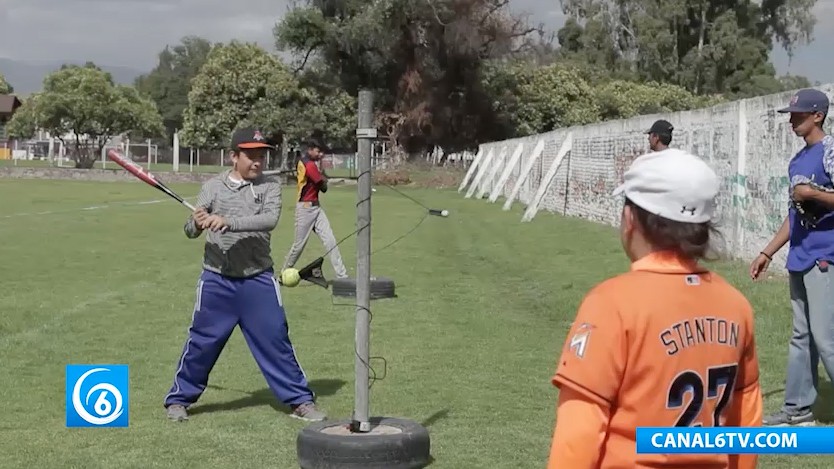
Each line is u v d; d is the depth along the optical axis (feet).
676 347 9.09
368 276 18.76
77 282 46.47
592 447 9.00
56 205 105.40
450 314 37.50
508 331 33.88
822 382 25.81
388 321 35.94
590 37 241.76
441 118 188.85
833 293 20.31
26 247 62.44
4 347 30.63
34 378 26.58
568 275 48.67
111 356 29.53
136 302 40.22
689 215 9.21
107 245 64.39
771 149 46.75
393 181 169.99
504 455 19.95
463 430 21.74
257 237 22.26
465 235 73.10
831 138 20.24
